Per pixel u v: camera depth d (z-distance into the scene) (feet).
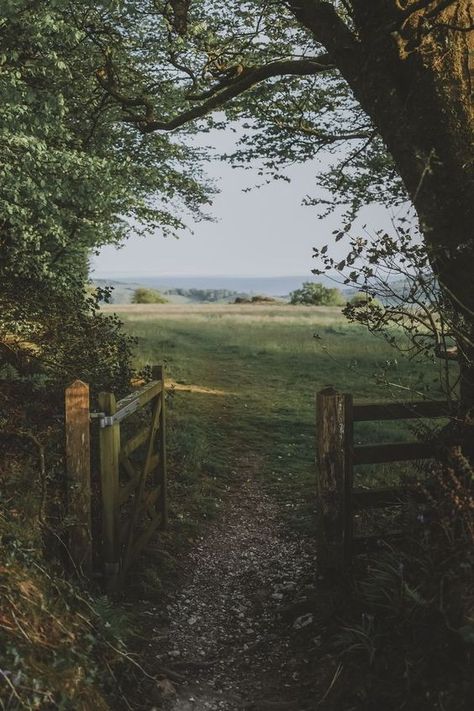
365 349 71.67
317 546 17.85
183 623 16.85
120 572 17.17
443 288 16.06
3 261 28.14
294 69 26.07
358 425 38.24
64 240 30.81
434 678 11.74
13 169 28.12
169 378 53.98
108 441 16.31
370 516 19.60
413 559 14.20
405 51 16.76
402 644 12.91
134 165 38.58
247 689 13.79
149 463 21.04
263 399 48.78
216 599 18.49
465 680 11.07
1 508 13.87
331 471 17.37
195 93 33.99
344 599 16.12
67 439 16.05
